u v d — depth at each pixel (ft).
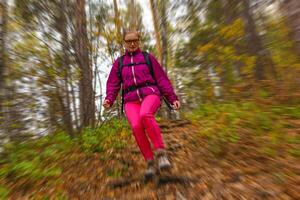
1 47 22.61
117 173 15.57
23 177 15.87
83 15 29.76
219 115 25.93
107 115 34.24
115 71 14.96
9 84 23.15
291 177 11.76
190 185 12.57
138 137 13.80
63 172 16.60
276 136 16.84
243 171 13.23
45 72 25.22
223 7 37.58
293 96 22.94
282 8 23.49
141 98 14.17
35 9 25.21
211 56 34.19
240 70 32.48
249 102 26.27
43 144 23.09
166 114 44.98
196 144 19.29
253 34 34.12
